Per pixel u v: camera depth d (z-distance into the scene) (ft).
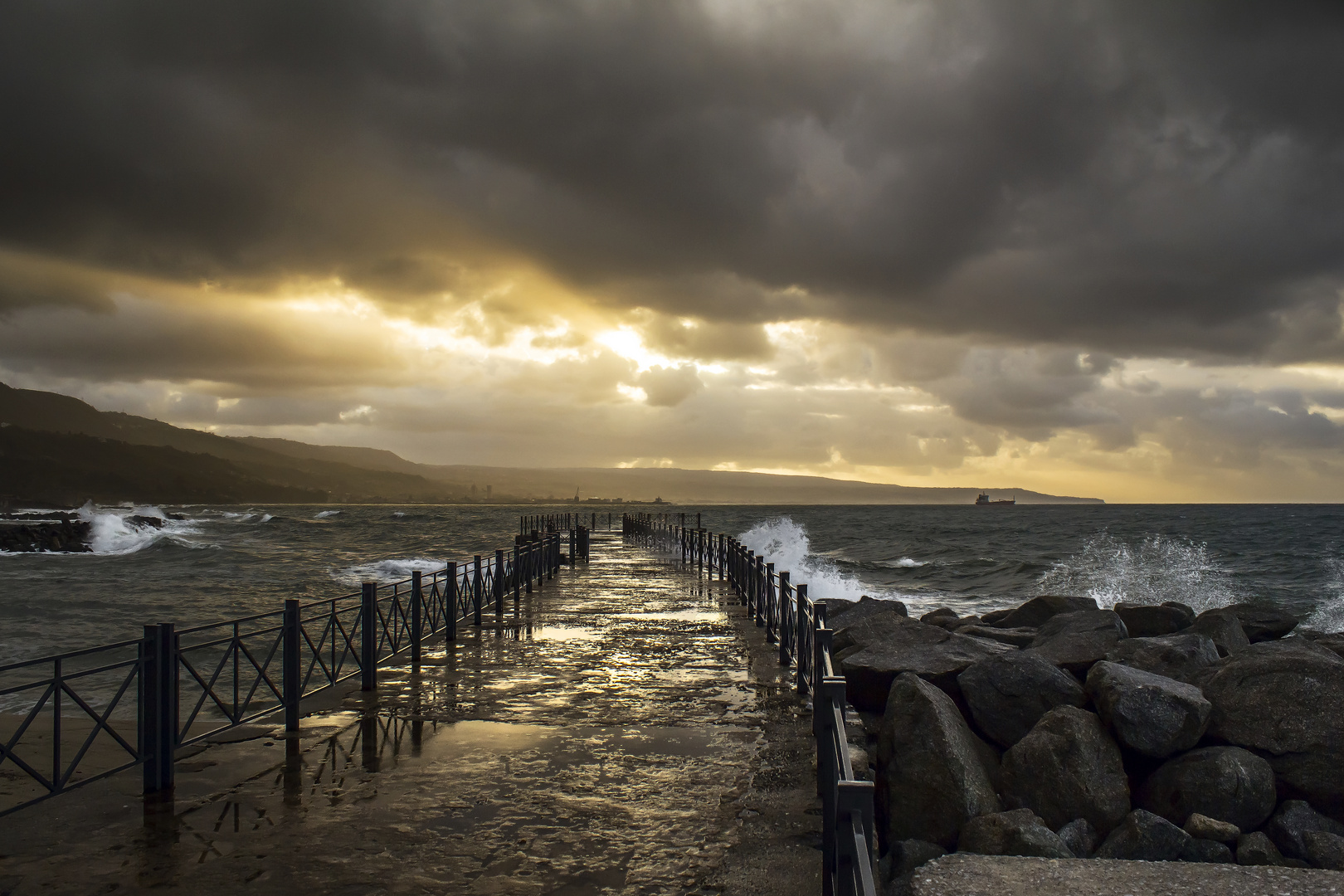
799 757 20.44
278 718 24.32
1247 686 22.72
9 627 62.08
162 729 18.26
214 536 233.96
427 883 13.73
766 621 39.83
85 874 14.10
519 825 16.19
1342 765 20.39
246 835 15.67
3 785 18.93
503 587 47.65
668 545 110.52
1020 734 24.31
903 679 22.61
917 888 12.17
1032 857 13.10
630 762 20.03
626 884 13.69
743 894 13.38
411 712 24.75
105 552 170.09
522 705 25.58
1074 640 30.07
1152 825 18.79
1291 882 12.03
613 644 36.55
